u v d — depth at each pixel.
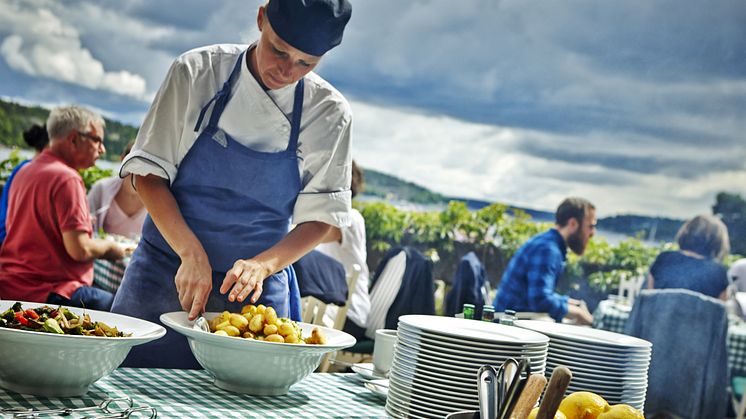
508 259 7.60
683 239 5.72
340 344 1.46
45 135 4.28
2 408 1.07
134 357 1.75
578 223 5.09
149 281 1.81
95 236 4.45
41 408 1.10
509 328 1.39
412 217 7.61
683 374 4.62
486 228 7.62
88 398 1.19
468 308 1.63
